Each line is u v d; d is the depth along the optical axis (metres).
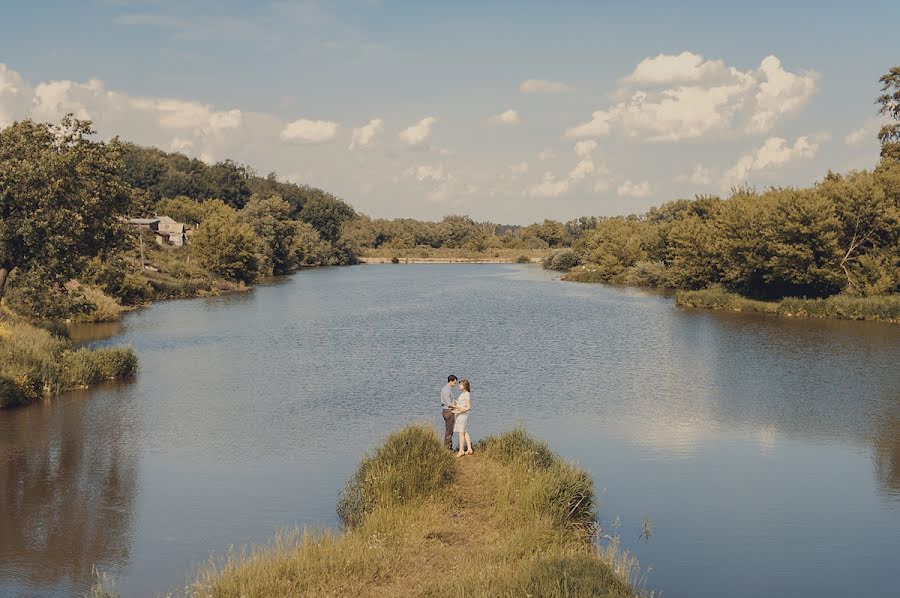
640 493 18.08
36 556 14.02
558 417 25.50
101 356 31.64
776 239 59.34
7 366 27.05
